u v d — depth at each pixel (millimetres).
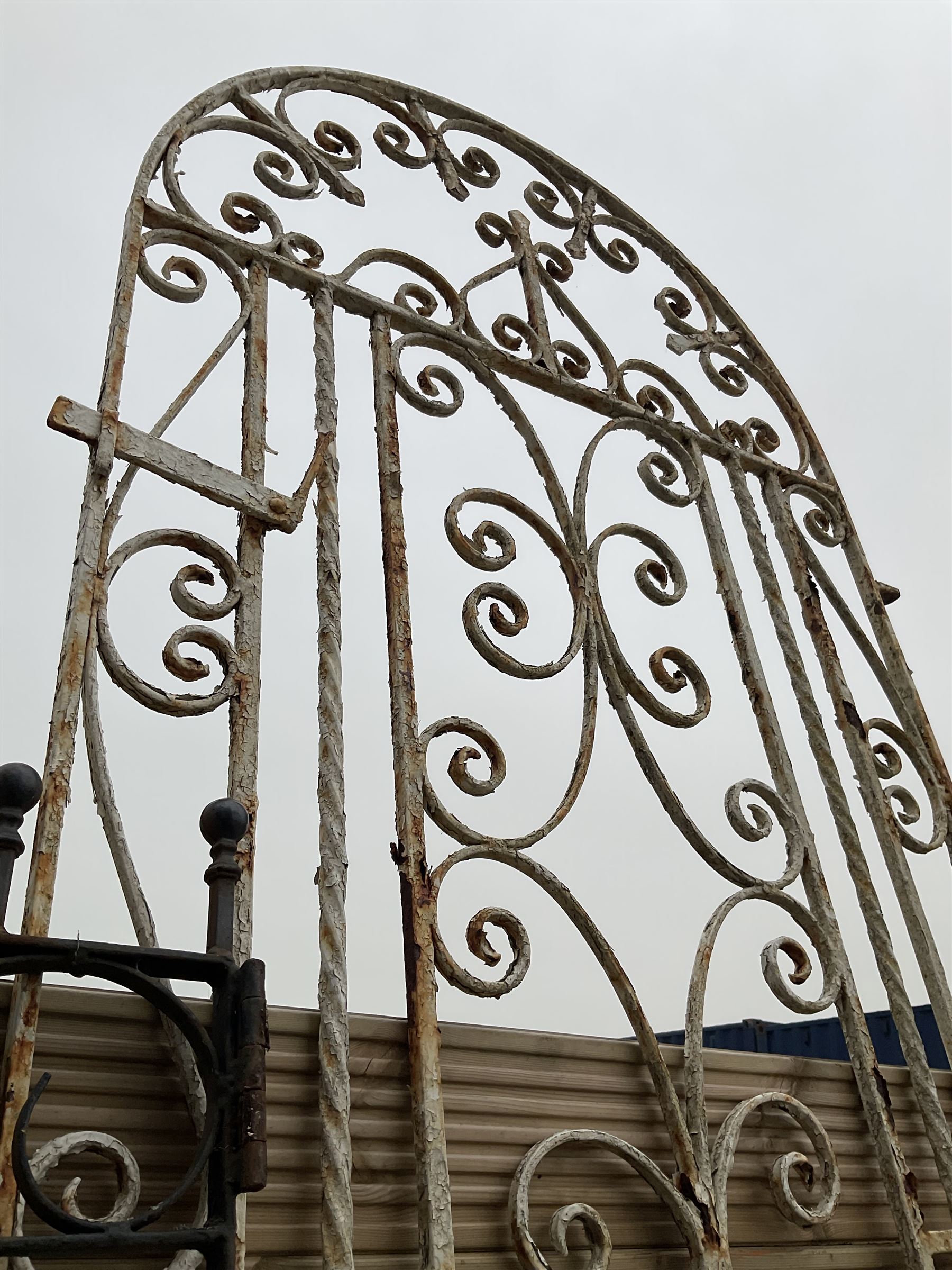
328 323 1862
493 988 1424
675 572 2100
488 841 1540
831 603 2422
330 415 1755
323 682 1495
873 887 2023
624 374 2328
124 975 1001
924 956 2053
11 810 1021
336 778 1436
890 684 2398
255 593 1504
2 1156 1037
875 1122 1799
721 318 2709
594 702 1818
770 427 2561
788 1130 1739
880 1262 1714
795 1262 1615
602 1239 1392
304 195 2035
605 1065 1574
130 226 1694
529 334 2195
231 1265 961
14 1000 1124
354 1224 1262
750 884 1835
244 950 1269
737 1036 3553
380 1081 1356
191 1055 1209
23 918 1131
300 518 1588
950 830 2258
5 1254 864
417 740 1539
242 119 2016
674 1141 1523
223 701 1403
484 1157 1396
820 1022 3395
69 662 1275
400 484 1759
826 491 2551
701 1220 1472
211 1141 989
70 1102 1148
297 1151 1259
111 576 1372
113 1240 911
